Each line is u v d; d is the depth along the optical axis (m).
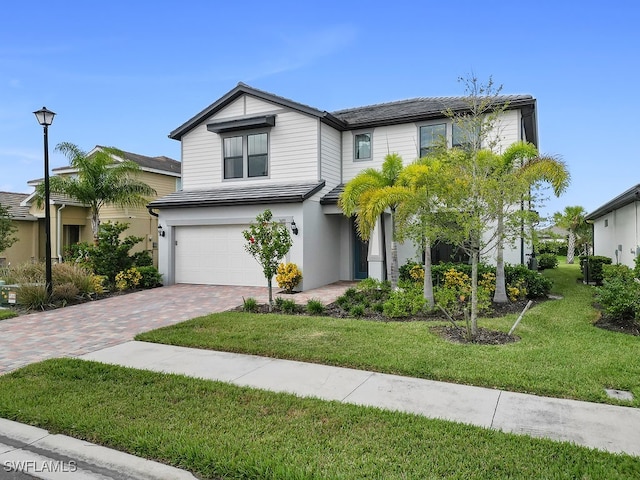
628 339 7.18
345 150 16.48
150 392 5.27
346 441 3.94
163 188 23.09
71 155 17.30
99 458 3.85
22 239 20.86
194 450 3.78
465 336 7.49
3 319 10.30
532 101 13.21
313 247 14.45
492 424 4.25
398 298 9.66
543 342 7.03
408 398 4.95
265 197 14.08
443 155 8.52
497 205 7.58
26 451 4.02
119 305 11.89
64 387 5.50
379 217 14.17
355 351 6.68
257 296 12.84
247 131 16.06
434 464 3.53
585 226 29.64
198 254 15.89
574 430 4.09
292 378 5.71
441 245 14.78
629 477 3.29
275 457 3.66
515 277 11.81
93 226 17.97
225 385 5.45
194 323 8.99
